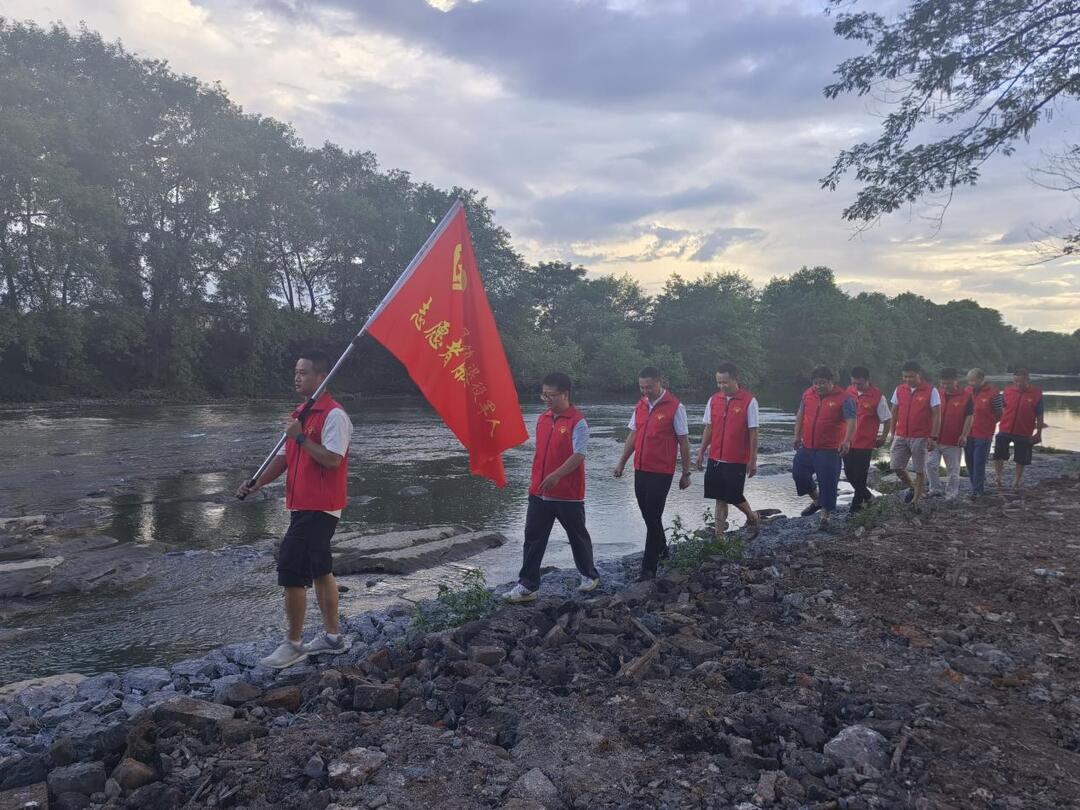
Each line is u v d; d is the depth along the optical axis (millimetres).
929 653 4727
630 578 7273
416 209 59500
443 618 5805
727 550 7312
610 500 14219
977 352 132500
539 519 6258
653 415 6863
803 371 90188
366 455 20641
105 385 42938
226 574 8688
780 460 20734
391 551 9523
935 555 6988
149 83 44219
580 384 66562
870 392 9812
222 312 49031
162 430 26188
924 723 3615
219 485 15219
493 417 5309
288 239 52562
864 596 5910
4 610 7340
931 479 10445
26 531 10781
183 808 3010
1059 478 13062
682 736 3498
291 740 3537
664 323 81062
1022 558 6785
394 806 2945
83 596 7805
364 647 5234
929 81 13352
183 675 5062
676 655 4695
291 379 52469
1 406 36531
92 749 3633
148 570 8828
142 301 45781
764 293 100438
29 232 35750
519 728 3605
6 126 33844
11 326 35938
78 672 5793
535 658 4645
